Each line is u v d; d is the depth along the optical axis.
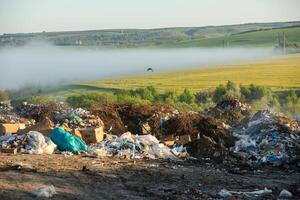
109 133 25.22
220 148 23.41
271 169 21.45
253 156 23.34
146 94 87.56
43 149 20.17
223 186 17.59
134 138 23.11
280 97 96.62
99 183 16.31
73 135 21.61
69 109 28.66
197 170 19.86
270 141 24.67
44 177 15.98
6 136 21.23
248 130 27.02
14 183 14.91
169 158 21.78
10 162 17.72
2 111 30.91
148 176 18.00
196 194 16.12
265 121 26.98
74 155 20.23
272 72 134.62
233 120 34.22
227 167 21.22
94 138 22.44
